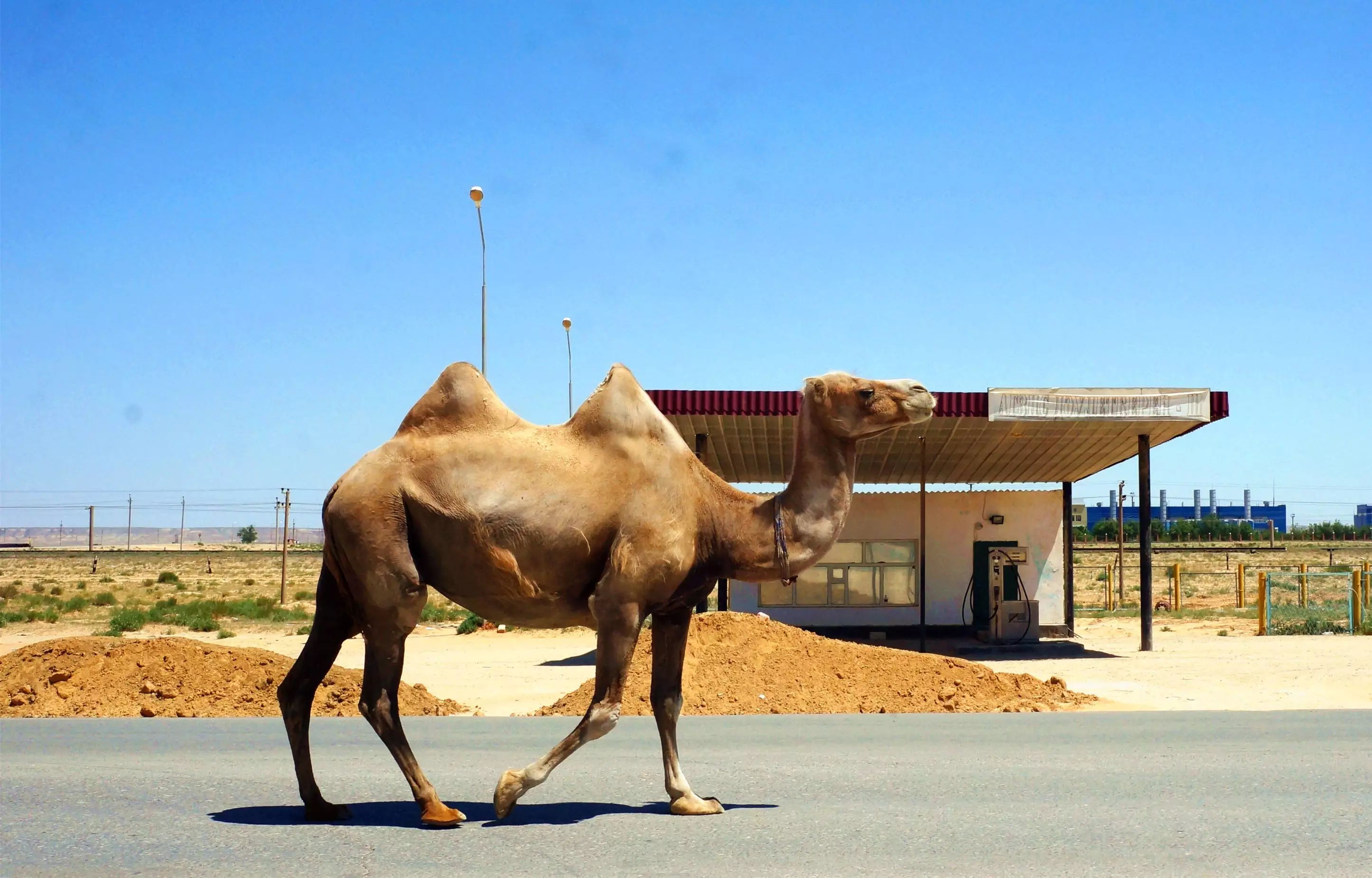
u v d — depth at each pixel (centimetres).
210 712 1465
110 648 1617
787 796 834
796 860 631
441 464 728
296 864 619
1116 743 1125
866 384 761
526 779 717
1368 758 1021
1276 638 2795
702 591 773
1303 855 650
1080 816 758
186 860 629
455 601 745
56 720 1382
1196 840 688
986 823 736
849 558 2989
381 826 722
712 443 2705
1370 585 3719
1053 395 2267
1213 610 3931
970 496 2995
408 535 726
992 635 2666
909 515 2989
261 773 954
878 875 598
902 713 1449
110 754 1073
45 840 681
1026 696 1567
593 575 739
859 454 2894
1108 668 2103
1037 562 2980
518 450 738
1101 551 6969
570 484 729
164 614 4088
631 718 1403
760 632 1700
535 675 2102
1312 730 1224
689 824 730
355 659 2486
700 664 1620
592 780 914
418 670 2197
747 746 1121
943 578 2988
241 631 3556
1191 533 12675
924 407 761
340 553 727
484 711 1563
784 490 780
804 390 776
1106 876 600
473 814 767
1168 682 1847
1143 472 2505
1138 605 4497
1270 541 10650
